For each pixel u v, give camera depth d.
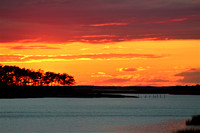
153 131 93.12
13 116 142.75
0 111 170.00
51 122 119.06
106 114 153.50
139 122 117.25
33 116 142.75
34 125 110.12
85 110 179.38
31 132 95.19
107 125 108.69
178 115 149.25
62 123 115.50
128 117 138.12
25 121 122.31
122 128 100.75
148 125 107.00
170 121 119.56
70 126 106.88
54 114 153.00
